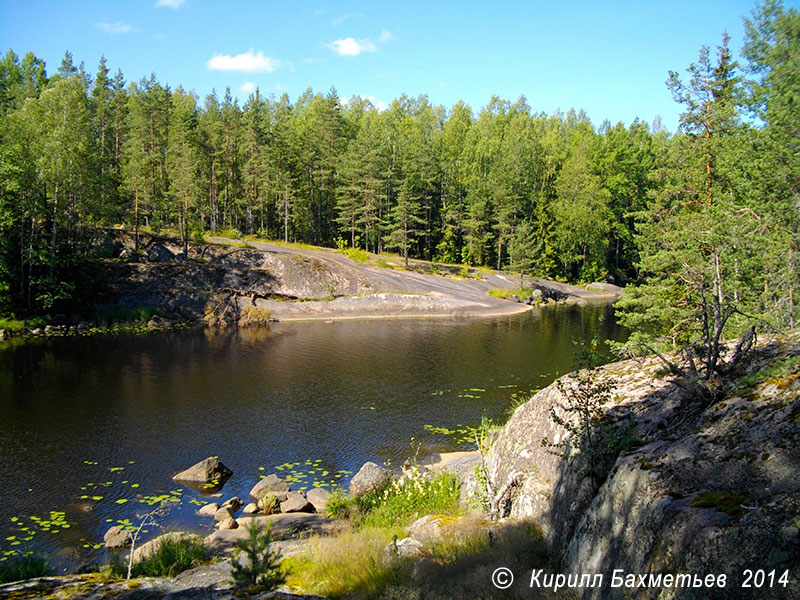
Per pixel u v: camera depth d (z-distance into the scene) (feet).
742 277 50.78
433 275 215.10
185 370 99.25
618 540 19.02
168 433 67.41
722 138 66.90
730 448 17.90
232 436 67.21
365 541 30.58
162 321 150.20
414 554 27.07
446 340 134.51
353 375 98.27
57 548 41.01
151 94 225.35
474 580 22.39
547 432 33.32
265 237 237.86
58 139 135.44
